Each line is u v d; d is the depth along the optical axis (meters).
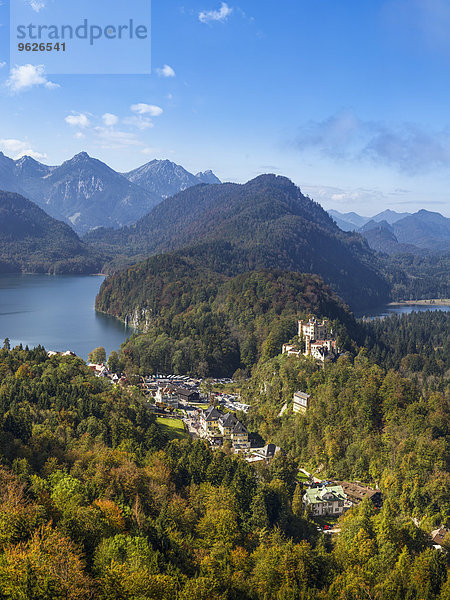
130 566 109.19
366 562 156.38
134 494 154.38
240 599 123.06
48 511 125.44
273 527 174.75
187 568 128.25
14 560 99.44
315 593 130.38
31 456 168.88
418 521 193.00
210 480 192.25
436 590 143.88
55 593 96.50
